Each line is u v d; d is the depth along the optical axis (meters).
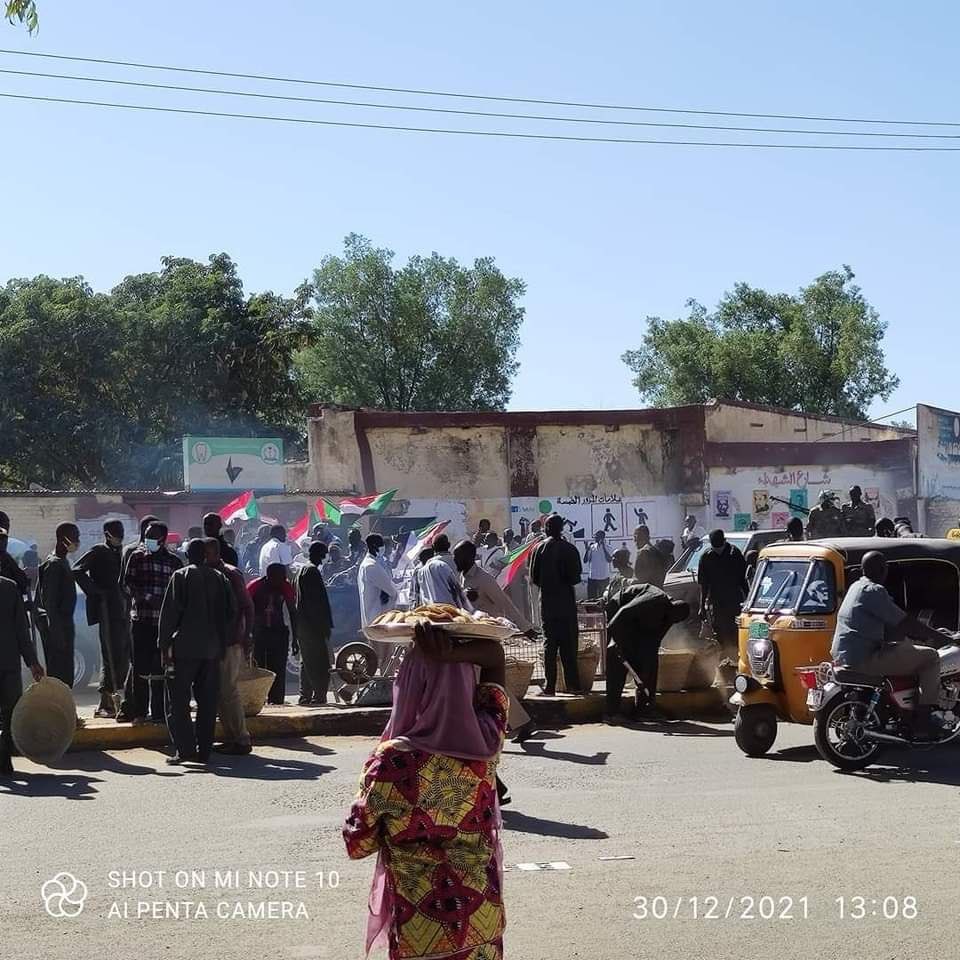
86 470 47.38
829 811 9.09
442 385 63.22
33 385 45.72
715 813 9.04
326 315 62.97
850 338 63.91
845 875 7.25
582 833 8.39
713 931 6.21
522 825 8.66
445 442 33.12
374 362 62.91
